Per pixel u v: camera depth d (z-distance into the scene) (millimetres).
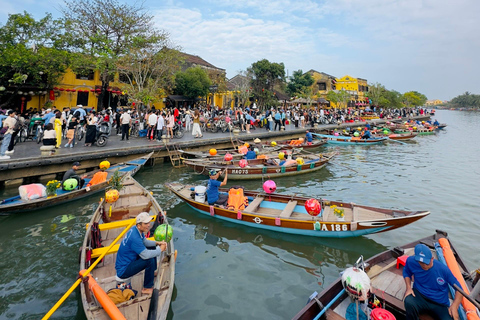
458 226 8391
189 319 4613
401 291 4586
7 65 17688
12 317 4535
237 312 4797
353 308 4125
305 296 5227
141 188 9320
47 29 21312
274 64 39031
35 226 7777
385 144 26031
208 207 8312
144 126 18641
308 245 7160
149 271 4383
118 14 23188
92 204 9352
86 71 23328
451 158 19719
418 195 11359
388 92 64750
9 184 10242
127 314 3910
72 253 6508
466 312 3838
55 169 11258
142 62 22594
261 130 25422
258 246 7090
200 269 6043
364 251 6926
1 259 6188
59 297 5047
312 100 44812
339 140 25516
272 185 8734
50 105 22312
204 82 32969
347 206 7891
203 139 18156
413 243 5879
